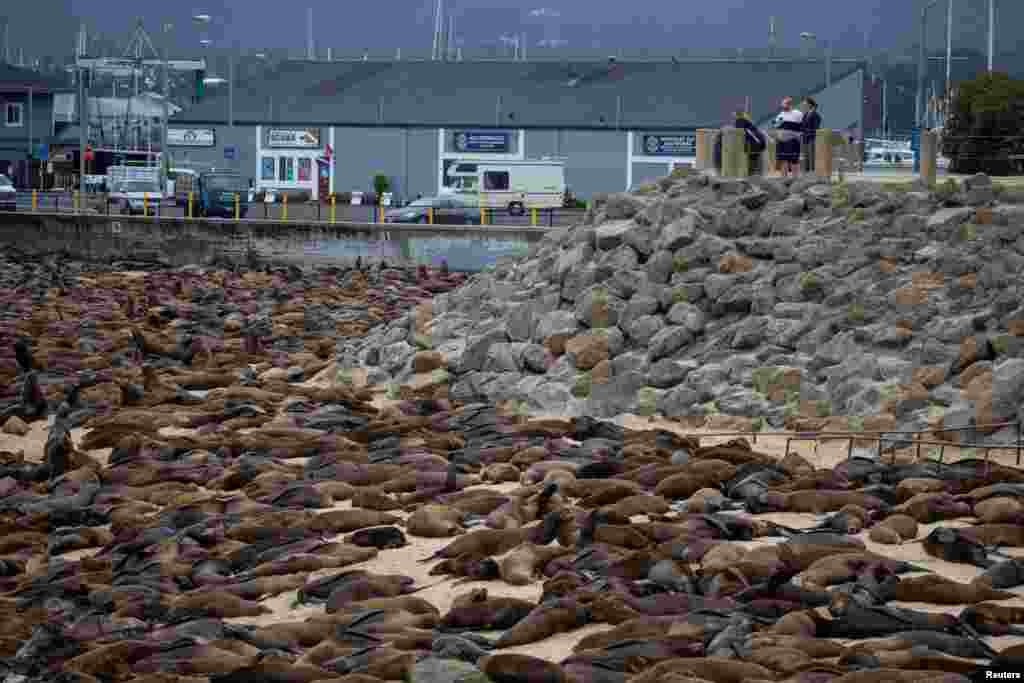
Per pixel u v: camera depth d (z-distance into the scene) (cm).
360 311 8806
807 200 5897
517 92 17550
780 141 6869
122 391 5556
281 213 14175
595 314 5578
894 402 4578
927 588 2708
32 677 2506
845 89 16762
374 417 5225
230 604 2844
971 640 2353
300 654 2536
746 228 5841
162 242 12375
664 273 5678
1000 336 4634
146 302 9219
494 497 3634
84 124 14938
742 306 5394
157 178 14838
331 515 3488
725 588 2730
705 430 4872
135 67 17288
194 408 5406
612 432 4609
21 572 3309
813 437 4425
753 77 17075
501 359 5722
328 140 17362
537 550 3064
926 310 4953
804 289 5300
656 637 2377
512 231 11400
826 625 2473
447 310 6425
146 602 2853
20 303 9056
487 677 2247
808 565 2902
